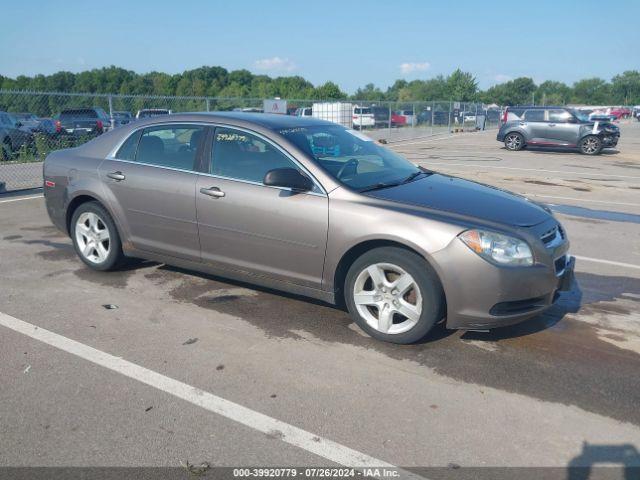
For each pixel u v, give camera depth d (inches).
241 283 212.4
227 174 185.3
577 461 113.7
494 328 165.5
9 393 135.0
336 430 122.4
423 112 1165.1
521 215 163.9
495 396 137.2
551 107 816.9
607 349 163.6
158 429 121.9
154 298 196.5
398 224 155.7
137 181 201.9
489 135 1248.8
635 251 274.4
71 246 261.6
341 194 166.1
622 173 579.5
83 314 181.9
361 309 166.9
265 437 119.7
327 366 150.4
